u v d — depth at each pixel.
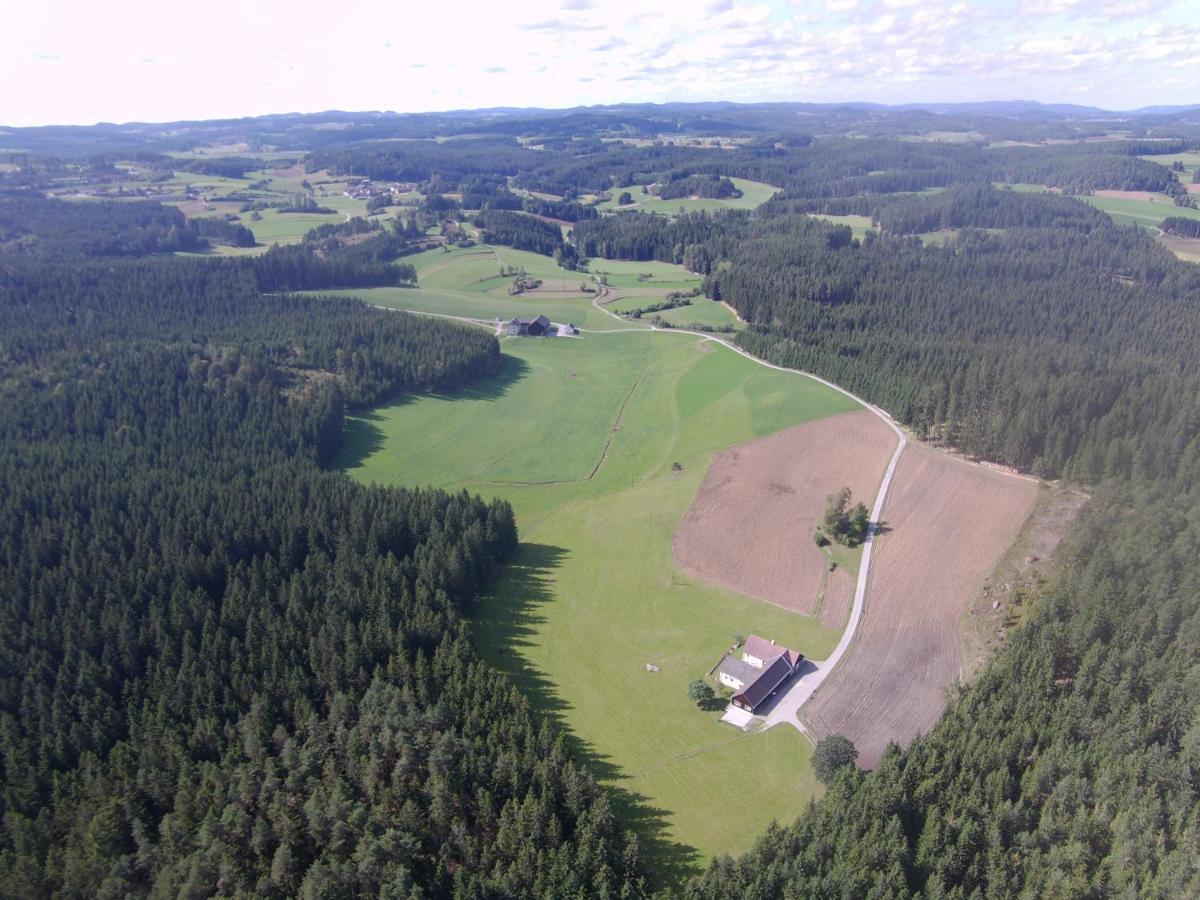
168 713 84.25
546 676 100.06
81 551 105.25
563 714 93.50
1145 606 90.75
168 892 64.19
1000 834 67.69
